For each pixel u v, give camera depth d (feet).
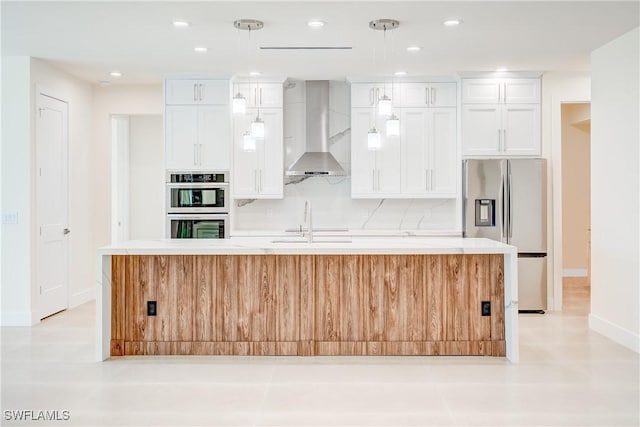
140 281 15.03
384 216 23.44
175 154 21.84
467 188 21.09
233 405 11.33
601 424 10.34
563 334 17.38
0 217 18.71
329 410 11.05
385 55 18.69
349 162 23.34
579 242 30.22
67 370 13.66
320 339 14.93
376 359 14.60
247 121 22.27
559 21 14.87
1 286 18.75
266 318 14.97
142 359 14.64
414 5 13.66
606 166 17.08
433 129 22.31
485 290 14.92
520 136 21.53
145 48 17.70
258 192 22.29
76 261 22.09
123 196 27.04
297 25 15.28
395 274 14.92
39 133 19.21
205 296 15.01
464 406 11.25
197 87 21.72
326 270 14.93
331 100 23.30
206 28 15.52
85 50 17.89
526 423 10.38
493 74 21.44
